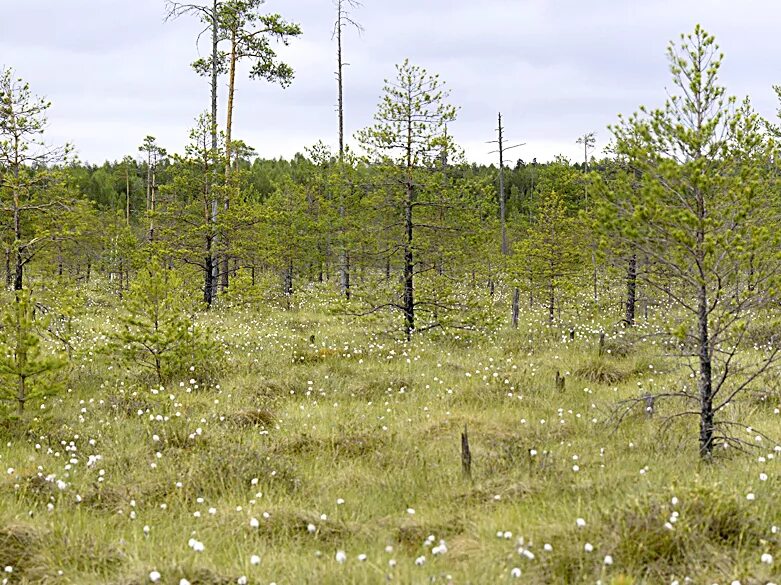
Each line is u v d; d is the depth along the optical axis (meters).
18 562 5.66
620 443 9.21
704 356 8.30
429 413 10.86
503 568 5.40
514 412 10.89
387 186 17.70
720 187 7.95
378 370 14.38
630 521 5.77
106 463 8.45
